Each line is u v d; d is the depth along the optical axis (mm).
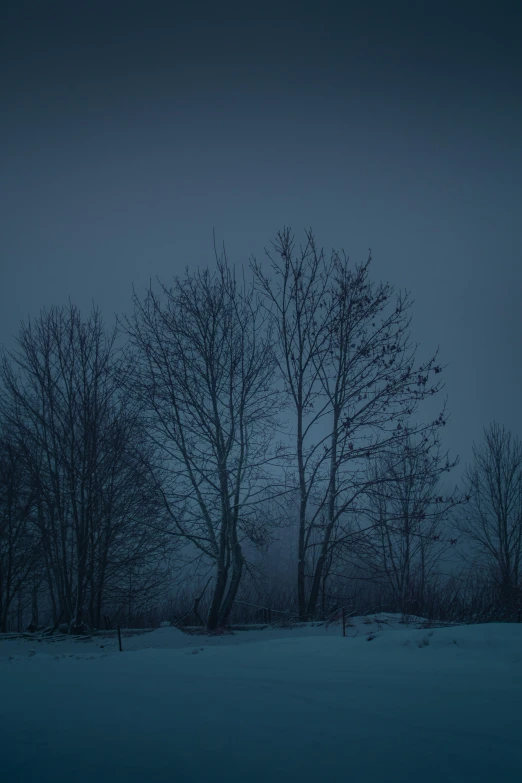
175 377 17891
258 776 3049
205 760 3279
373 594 21984
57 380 21266
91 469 19781
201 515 17688
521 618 16031
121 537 20891
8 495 20766
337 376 20000
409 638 8609
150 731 3830
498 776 3059
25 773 3100
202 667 6938
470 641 8289
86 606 22250
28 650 13414
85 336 21438
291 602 23141
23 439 21000
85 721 4090
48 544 21297
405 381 19062
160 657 8523
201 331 18328
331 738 3672
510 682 5523
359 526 19516
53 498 20719
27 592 24500
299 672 6332
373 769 3145
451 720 4094
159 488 17531
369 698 4789
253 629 16375
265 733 3771
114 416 20391
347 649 8461
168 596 24188
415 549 20531
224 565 17281
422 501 18609
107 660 8500
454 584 20312
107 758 3314
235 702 4652
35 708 4523
